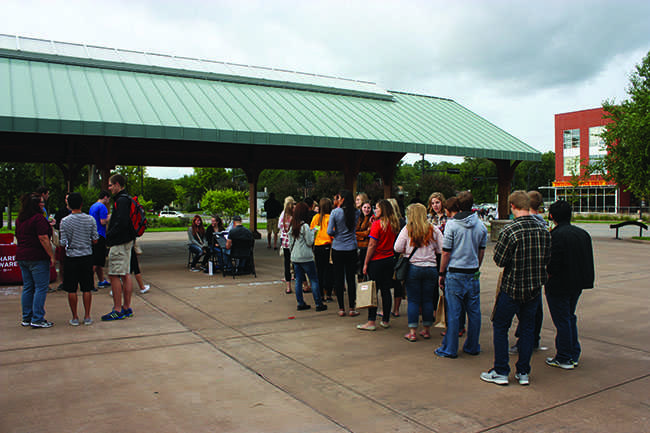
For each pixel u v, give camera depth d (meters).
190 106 14.21
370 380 4.58
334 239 7.26
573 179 46.88
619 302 8.25
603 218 51.97
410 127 18.38
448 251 5.29
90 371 4.71
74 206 6.31
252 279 10.55
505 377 4.52
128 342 5.71
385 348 5.64
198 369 4.82
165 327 6.44
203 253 11.64
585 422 3.70
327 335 6.18
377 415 3.81
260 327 6.53
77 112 11.71
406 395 4.22
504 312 4.50
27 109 11.09
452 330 5.27
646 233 27.14
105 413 3.77
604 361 5.21
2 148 15.91
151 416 3.72
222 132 13.26
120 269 6.83
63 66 14.30
